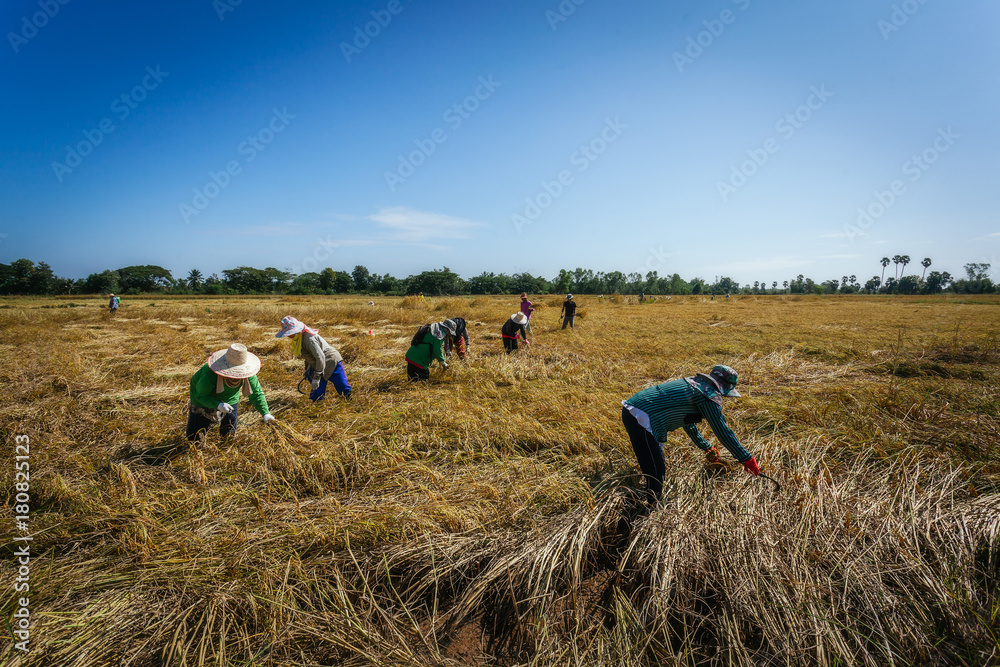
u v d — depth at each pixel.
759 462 3.65
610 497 3.22
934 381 6.42
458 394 5.95
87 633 2.16
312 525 2.95
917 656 2.04
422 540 2.82
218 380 3.99
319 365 5.50
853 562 2.45
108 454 4.05
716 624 2.26
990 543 2.55
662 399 3.21
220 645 2.10
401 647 2.19
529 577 2.44
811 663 2.03
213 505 3.25
